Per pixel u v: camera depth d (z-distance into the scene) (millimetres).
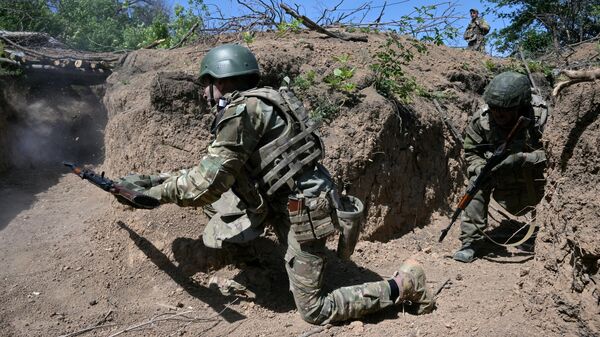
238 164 3375
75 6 15516
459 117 6156
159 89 4723
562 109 3539
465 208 4785
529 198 4723
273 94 3490
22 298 3729
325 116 5012
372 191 5000
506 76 4469
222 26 6984
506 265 4691
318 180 3533
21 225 4551
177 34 8297
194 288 4004
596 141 3307
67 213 4820
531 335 3428
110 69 6922
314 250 3518
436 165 5715
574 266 3344
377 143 5008
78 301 3781
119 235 4352
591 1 14234
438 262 4762
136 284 4008
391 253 4867
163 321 3623
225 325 3619
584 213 3297
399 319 3691
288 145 3453
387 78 5586
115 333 3439
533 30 14656
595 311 3225
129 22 17938
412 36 7348
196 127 4727
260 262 4215
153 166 4617
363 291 3584
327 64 5582
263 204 3549
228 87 3604
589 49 10891
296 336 3463
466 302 3916
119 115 5051
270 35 6660
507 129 4645
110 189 3576
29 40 8203
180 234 4242
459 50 7789
